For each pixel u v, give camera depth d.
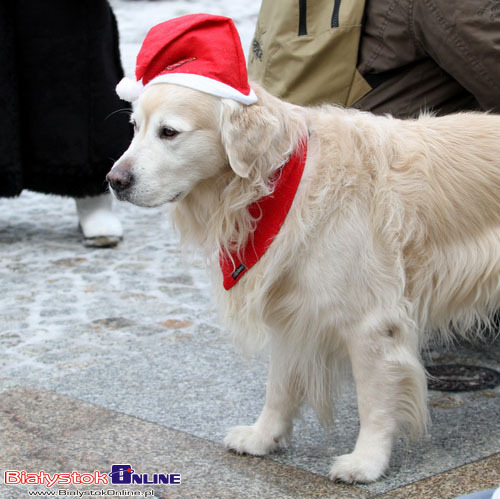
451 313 3.93
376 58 4.84
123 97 3.62
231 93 3.33
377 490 3.47
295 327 3.67
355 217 3.52
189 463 3.74
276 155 3.46
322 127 3.66
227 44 3.40
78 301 6.39
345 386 4.33
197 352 5.26
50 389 4.63
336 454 3.88
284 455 3.88
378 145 3.66
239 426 3.98
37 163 7.81
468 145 3.83
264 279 3.55
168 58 3.46
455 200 3.73
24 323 5.89
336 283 3.50
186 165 3.42
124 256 7.74
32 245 8.15
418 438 3.77
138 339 5.53
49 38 7.50
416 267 3.71
